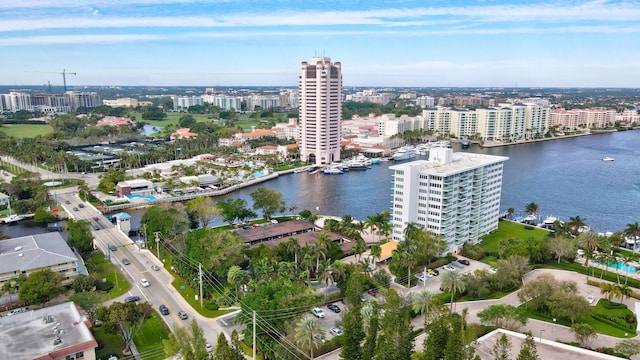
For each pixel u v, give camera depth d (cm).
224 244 19000
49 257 18550
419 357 11869
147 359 13588
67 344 12375
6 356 11769
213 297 17175
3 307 16712
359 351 12288
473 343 13112
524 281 19575
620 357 13450
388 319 12600
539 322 16138
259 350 13738
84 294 15125
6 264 17762
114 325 13612
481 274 18975
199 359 11531
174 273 19862
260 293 14500
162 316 16125
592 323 16088
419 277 19662
